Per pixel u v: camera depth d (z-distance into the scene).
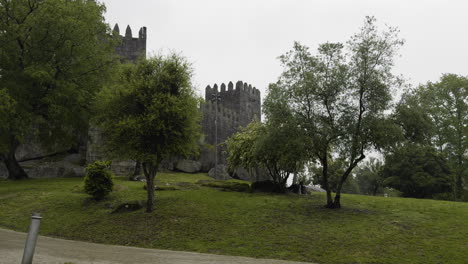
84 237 15.12
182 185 25.98
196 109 19.42
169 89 19.06
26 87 26.02
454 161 42.75
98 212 18.66
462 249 12.40
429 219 16.67
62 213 18.69
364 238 13.97
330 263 11.58
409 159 42.59
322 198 23.56
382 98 17.88
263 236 14.62
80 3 28.48
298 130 18.38
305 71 19.41
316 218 17.17
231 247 13.42
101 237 15.08
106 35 32.19
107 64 31.02
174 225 16.23
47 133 31.09
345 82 18.61
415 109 17.98
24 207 19.77
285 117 19.06
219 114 56.81
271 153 21.78
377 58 18.50
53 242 13.33
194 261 10.80
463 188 43.56
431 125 18.62
